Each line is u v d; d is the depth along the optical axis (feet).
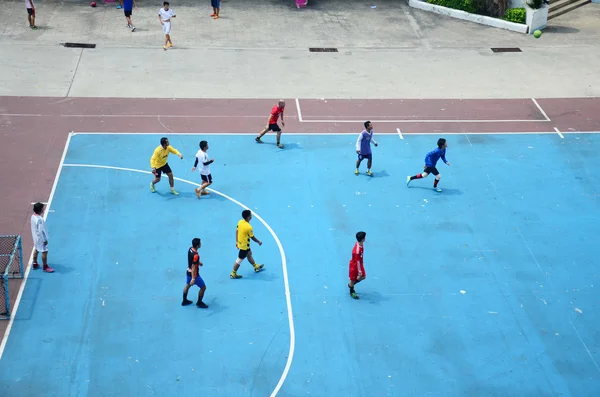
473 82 98.68
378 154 81.82
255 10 119.34
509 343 57.26
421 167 79.87
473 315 59.88
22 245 65.36
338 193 75.00
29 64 97.55
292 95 93.66
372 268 64.69
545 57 106.42
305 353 55.67
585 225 71.51
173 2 120.37
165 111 88.48
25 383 52.06
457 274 64.39
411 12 121.60
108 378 52.85
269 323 58.34
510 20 115.55
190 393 51.90
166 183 75.41
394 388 53.01
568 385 53.72
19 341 55.52
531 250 67.67
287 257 65.67
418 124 88.07
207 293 61.11
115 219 69.62
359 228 69.87
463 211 72.90
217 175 76.95
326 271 64.23
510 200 74.90
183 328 57.47
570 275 64.69
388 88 96.37
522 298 61.93
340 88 95.91
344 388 52.85
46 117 85.76
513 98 94.73
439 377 53.98
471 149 83.41
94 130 83.76
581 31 115.85
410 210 72.79
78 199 72.02
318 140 84.12
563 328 58.90
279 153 81.35
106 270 63.10
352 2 124.77
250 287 61.98
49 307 58.85
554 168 80.53
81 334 56.54
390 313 59.77
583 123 89.30
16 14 112.06
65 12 113.80
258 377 53.47
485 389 53.16
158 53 102.94
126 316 58.39
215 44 106.83
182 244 66.80
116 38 106.63
